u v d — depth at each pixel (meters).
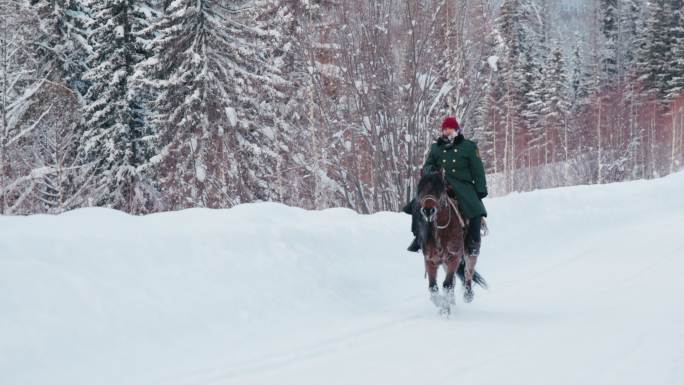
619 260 12.67
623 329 7.42
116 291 7.10
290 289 8.67
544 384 5.62
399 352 6.86
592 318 8.11
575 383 5.61
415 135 21.89
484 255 13.41
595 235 16.42
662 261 12.19
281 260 9.12
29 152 26.16
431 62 22.00
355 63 21.98
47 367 5.86
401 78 21.98
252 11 26.73
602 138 53.78
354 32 21.98
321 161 25.42
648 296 9.23
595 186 22.00
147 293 7.32
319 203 25.03
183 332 7.05
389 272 10.75
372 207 23.52
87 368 6.02
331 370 6.27
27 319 6.24
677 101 59.94
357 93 22.02
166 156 25.30
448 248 8.62
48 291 6.65
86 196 26.25
